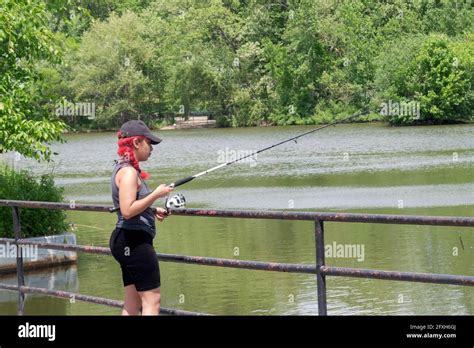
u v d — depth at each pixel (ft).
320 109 221.87
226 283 39.91
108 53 223.92
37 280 43.27
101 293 39.27
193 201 81.41
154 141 19.38
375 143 151.12
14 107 47.75
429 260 43.88
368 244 49.60
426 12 236.22
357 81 219.00
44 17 49.96
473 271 40.40
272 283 39.52
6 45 48.88
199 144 170.40
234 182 98.68
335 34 223.51
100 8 280.10
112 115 225.35
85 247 23.06
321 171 106.93
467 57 202.08
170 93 231.71
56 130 48.19
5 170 51.60
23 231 47.11
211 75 228.43
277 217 18.93
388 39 225.35
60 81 217.36
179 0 248.11
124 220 19.10
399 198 75.66
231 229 57.77
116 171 19.03
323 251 18.58
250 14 242.37
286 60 225.56
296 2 232.94
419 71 202.18
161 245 52.06
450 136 160.15
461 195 75.61
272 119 227.61
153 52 230.27
